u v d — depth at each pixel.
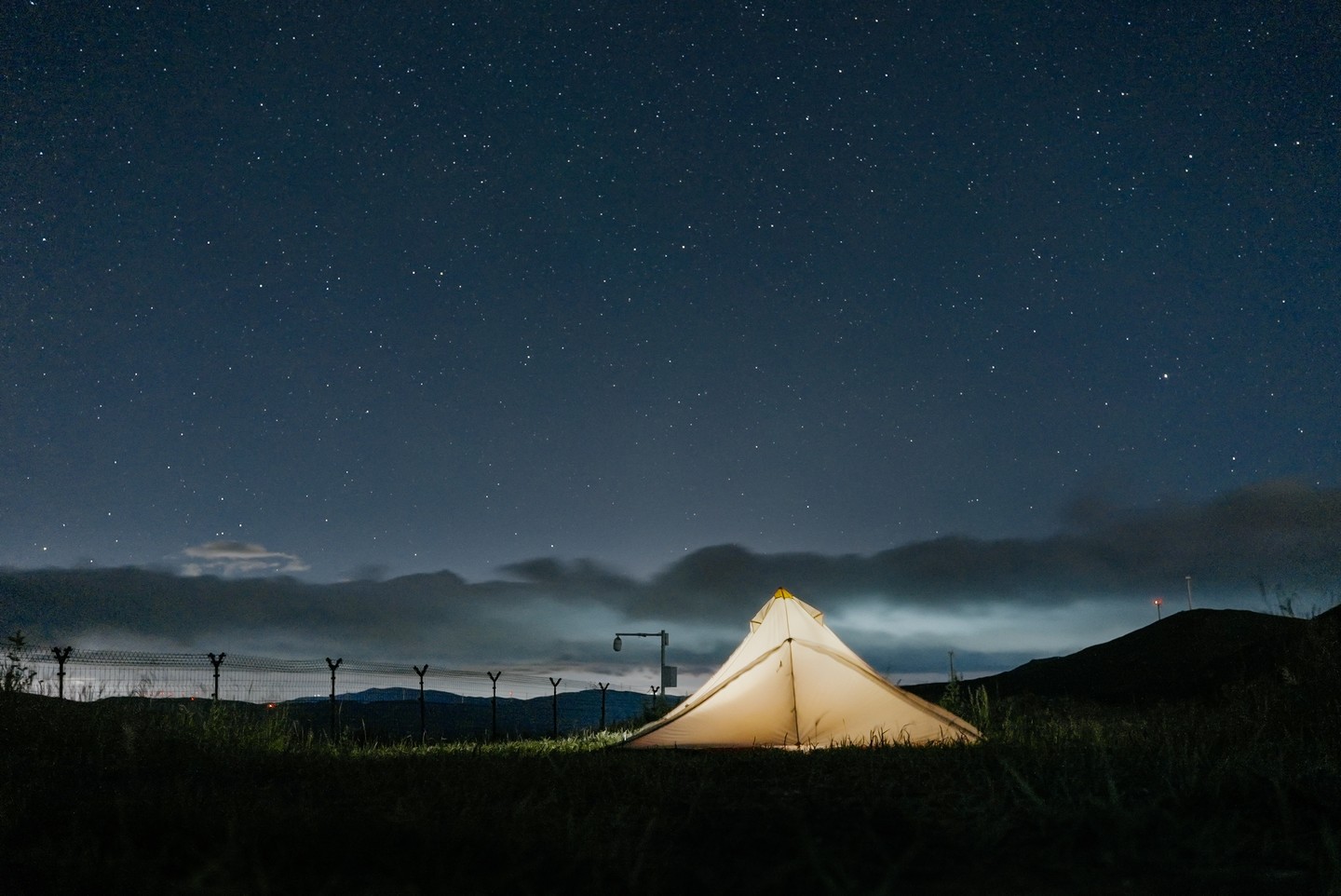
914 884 3.08
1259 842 3.78
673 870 3.23
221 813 4.18
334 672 12.39
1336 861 3.31
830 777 6.12
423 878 2.94
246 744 8.59
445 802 4.68
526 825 3.89
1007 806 4.65
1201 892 3.05
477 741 11.70
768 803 4.91
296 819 4.00
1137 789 4.99
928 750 7.79
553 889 2.91
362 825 3.70
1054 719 10.46
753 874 3.17
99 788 5.70
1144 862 3.41
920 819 4.21
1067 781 5.04
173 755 7.51
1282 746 6.32
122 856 3.33
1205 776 5.21
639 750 9.29
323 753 8.42
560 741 12.98
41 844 3.89
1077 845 3.70
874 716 10.02
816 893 2.94
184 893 2.81
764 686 10.46
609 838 3.78
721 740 9.97
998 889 3.02
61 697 9.50
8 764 6.48
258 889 2.79
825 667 10.53
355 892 2.80
